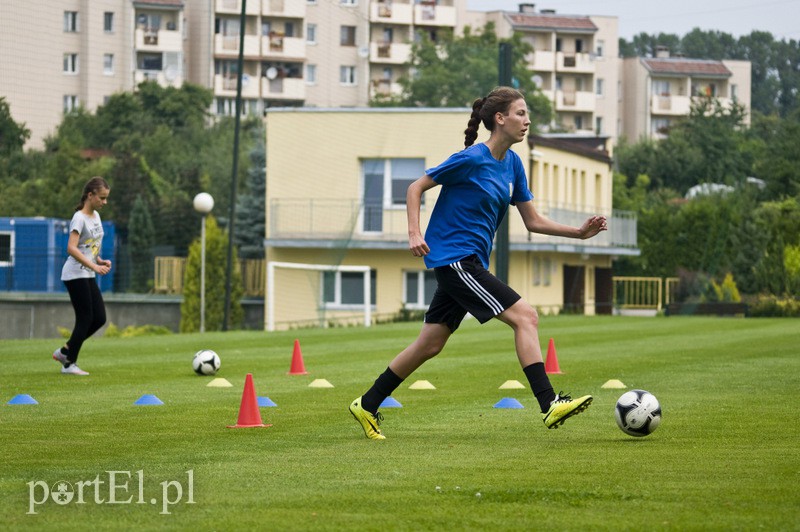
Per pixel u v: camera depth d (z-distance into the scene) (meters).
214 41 186.00
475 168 18.27
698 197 120.38
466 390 26.86
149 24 178.75
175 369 32.88
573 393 25.77
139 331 66.62
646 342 46.12
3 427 19.91
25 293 87.00
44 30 124.88
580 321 69.25
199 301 83.81
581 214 102.12
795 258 90.25
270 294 79.94
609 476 14.45
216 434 18.92
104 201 31.00
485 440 18.02
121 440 18.19
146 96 156.00
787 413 21.52
